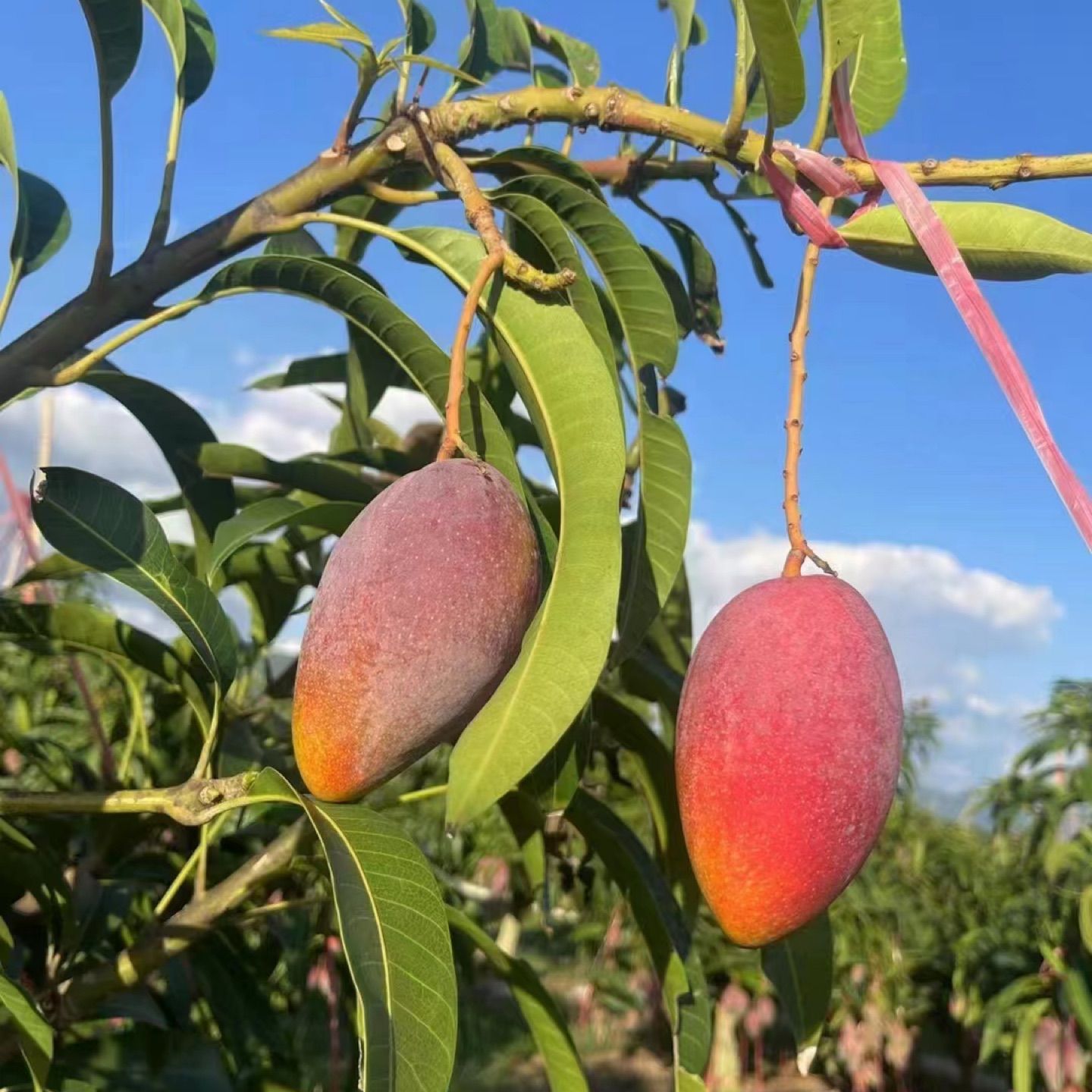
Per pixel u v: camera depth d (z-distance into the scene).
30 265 0.60
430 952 0.35
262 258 0.50
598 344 0.51
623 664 0.72
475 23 0.67
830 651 0.38
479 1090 2.73
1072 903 1.75
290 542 0.84
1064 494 0.37
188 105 0.58
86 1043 0.69
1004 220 0.45
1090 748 1.85
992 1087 2.62
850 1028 2.63
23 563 0.93
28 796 0.44
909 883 2.89
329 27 0.50
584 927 3.17
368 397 0.80
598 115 0.52
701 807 0.38
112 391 0.67
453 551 0.36
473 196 0.47
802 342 0.45
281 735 0.91
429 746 0.38
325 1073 1.99
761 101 0.66
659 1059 3.01
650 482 0.51
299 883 1.00
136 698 0.87
